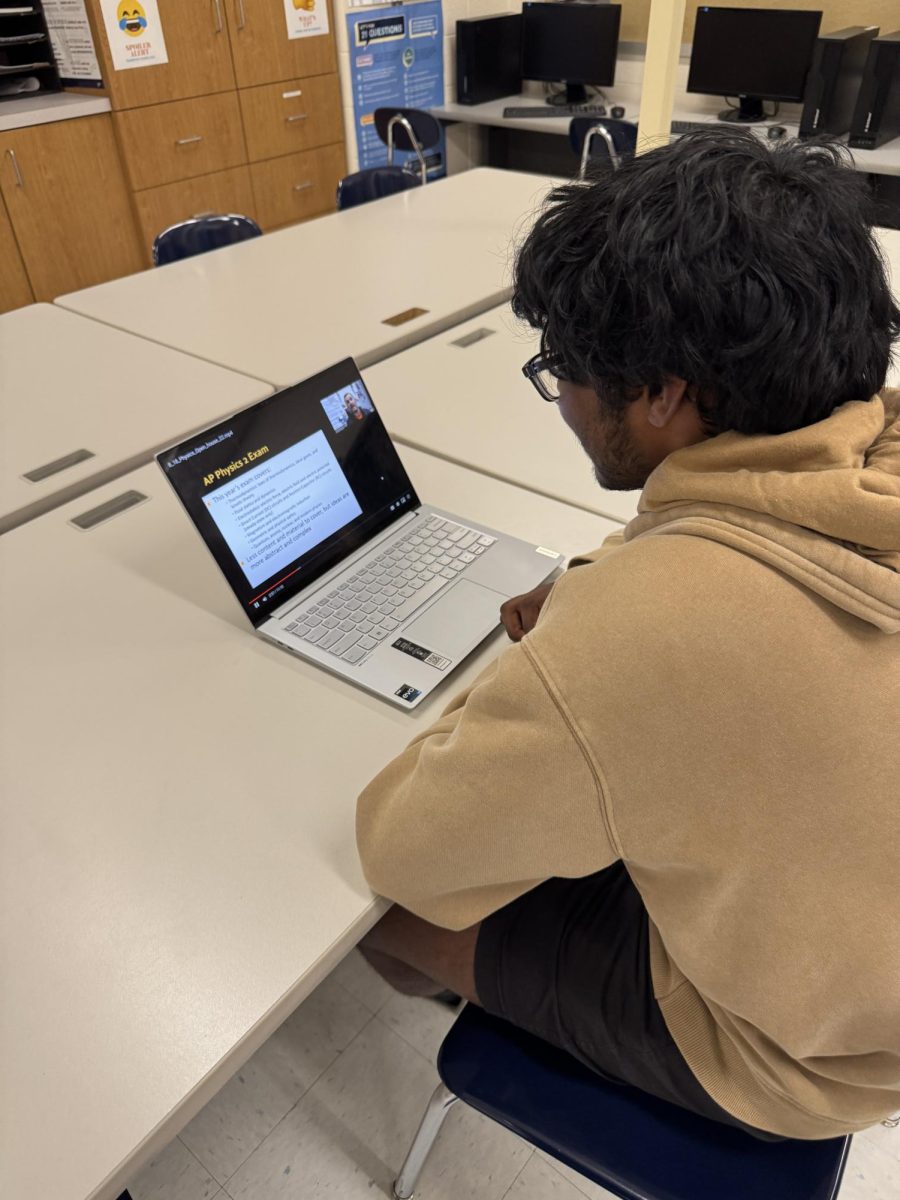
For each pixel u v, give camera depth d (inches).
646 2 172.4
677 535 23.2
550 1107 33.8
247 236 109.2
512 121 173.8
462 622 41.1
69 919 29.8
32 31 143.9
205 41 149.1
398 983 42.5
